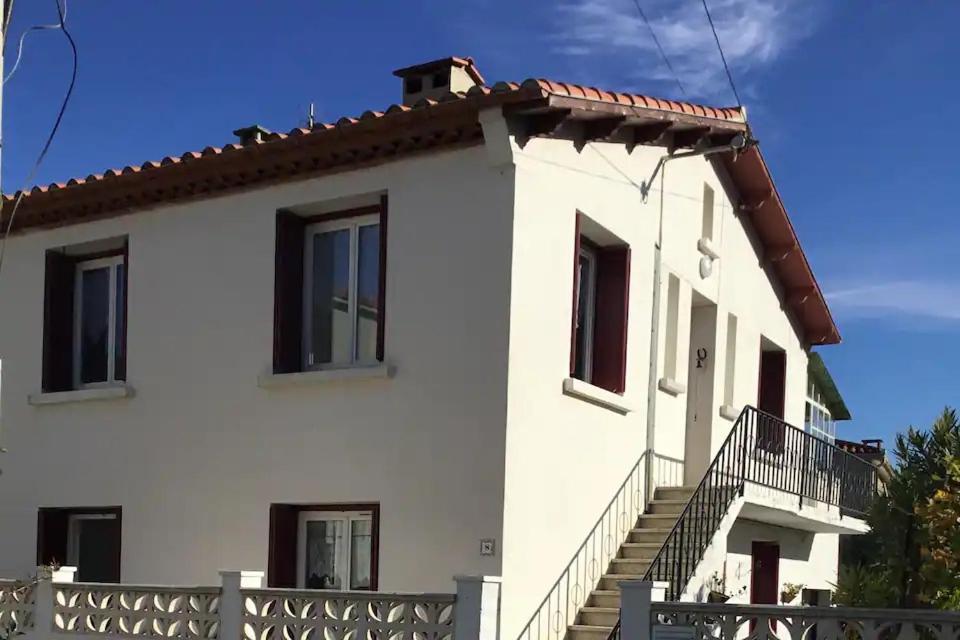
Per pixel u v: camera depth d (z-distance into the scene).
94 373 12.55
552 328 10.07
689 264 13.21
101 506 11.77
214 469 10.98
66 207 12.30
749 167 14.55
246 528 10.66
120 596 9.26
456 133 9.85
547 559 9.84
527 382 9.67
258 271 10.98
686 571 10.11
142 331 11.74
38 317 12.65
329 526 10.47
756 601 15.16
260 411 10.77
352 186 10.49
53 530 12.25
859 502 16.58
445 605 7.66
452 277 9.83
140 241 11.92
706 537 10.76
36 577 9.71
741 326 15.07
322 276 10.99
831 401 24.38
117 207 12.05
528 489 9.61
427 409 9.80
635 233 11.72
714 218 14.11
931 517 7.23
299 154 10.55
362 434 10.14
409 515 9.74
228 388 11.02
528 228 9.75
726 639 6.75
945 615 6.05
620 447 11.32
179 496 11.17
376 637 7.90
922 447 7.84
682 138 12.63
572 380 10.21
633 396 11.59
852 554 18.28
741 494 11.65
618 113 10.28
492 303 9.56
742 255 15.26
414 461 9.80
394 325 10.12
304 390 10.54
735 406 14.62
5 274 13.01
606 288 11.50
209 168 11.04
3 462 12.66
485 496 9.38
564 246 10.29
